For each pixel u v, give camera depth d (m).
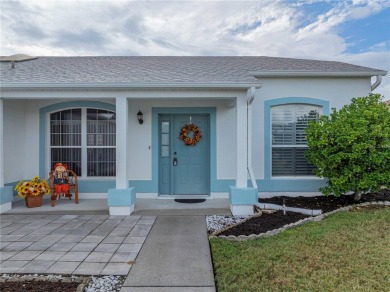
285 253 3.73
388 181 5.96
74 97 5.94
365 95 7.38
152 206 6.53
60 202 6.99
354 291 2.80
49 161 7.58
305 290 2.83
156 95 5.95
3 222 5.30
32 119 7.49
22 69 7.18
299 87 7.39
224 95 5.97
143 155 7.50
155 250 3.89
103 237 4.45
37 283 3.00
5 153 6.74
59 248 3.98
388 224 4.89
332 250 3.82
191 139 7.59
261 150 7.39
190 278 3.08
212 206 6.51
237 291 2.82
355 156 5.80
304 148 7.52
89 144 7.62
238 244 4.11
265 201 6.75
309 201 6.76
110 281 3.05
